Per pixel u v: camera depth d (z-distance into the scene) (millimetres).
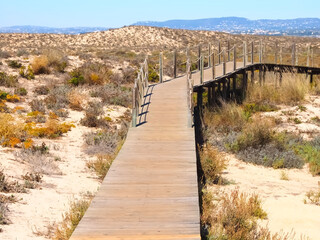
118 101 21266
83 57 30812
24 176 9852
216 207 8922
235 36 88875
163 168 9086
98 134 15445
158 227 6254
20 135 14109
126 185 8086
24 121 16422
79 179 10734
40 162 11281
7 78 22016
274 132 16047
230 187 11047
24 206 8062
